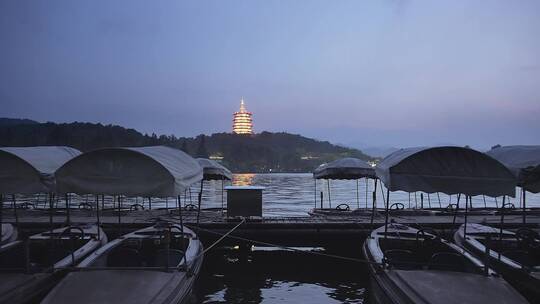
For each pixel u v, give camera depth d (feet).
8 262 28.27
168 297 21.66
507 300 21.07
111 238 47.73
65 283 22.68
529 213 60.95
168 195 24.52
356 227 49.26
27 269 24.84
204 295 35.88
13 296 21.67
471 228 41.55
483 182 26.55
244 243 51.80
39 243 33.63
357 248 51.78
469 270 27.02
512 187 26.27
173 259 31.63
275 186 273.54
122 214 57.82
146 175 24.82
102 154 25.07
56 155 31.91
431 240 34.17
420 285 22.99
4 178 26.68
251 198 53.57
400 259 30.30
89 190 24.86
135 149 26.27
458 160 26.73
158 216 56.08
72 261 27.45
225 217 56.18
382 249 35.22
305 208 118.32
